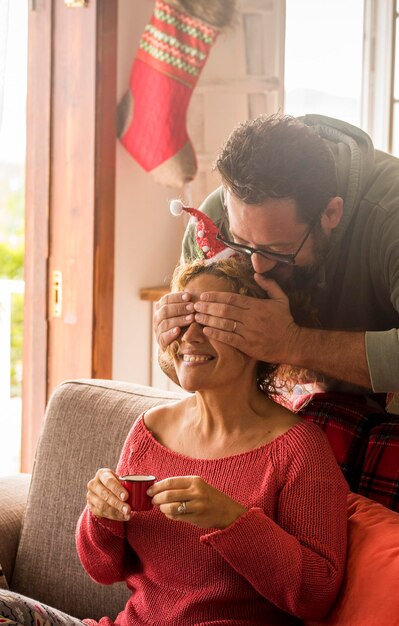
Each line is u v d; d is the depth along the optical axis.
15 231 8.97
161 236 3.72
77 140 3.25
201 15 3.34
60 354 3.35
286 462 1.52
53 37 3.25
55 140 3.29
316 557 1.44
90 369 3.29
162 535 1.57
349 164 1.76
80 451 2.09
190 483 1.41
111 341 3.35
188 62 3.37
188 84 3.39
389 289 1.77
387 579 1.38
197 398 1.63
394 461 1.72
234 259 1.64
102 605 1.99
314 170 1.61
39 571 2.09
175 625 1.55
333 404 1.90
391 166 1.82
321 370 1.64
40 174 3.32
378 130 4.24
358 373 1.63
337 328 1.85
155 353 3.72
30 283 3.39
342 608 1.43
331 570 1.44
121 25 3.38
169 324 1.59
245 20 3.60
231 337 1.53
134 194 3.53
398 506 1.67
